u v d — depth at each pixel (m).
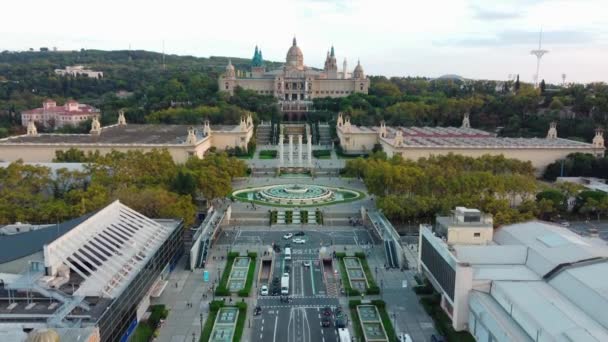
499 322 153.50
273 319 190.88
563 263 171.62
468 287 174.50
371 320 189.38
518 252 190.38
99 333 145.62
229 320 188.75
